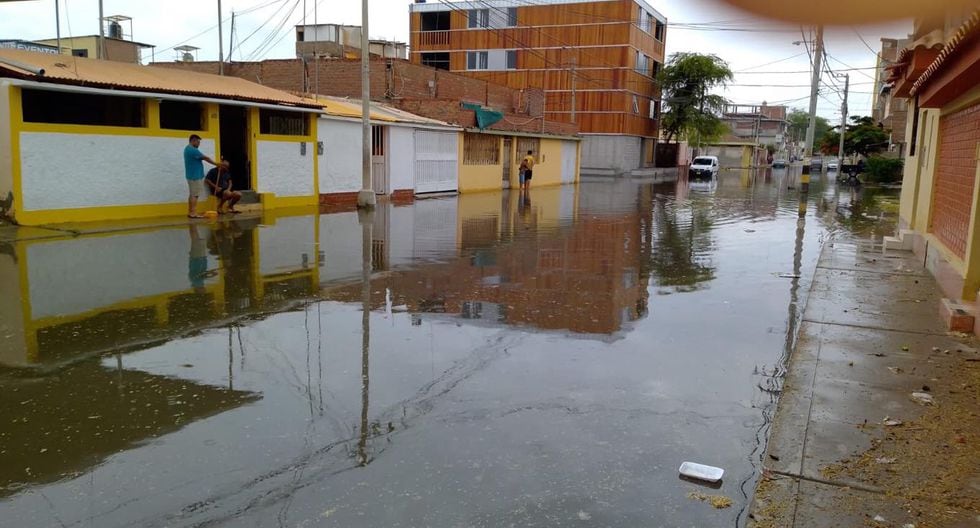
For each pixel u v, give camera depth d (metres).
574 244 13.38
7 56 13.02
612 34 50.69
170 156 14.76
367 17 17.59
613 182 41.09
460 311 7.71
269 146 17.14
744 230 16.44
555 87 52.75
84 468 3.95
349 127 19.69
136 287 8.45
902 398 5.13
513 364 5.87
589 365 5.88
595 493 3.74
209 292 8.31
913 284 9.51
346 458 4.10
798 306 8.23
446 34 55.00
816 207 23.94
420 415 4.74
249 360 5.85
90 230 12.38
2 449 4.17
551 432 4.50
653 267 10.95
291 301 7.98
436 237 13.77
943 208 10.49
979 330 6.68
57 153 12.71
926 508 3.56
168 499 3.62
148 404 4.87
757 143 92.75
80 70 13.50
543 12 52.25
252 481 3.82
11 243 11.01
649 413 4.86
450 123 25.53
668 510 3.57
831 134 49.72
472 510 3.55
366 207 18.17
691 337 6.83
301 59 29.36
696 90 56.00
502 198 25.02
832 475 3.93
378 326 6.99
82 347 6.12
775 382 5.54
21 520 3.41
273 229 13.89
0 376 5.39
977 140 8.38
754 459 4.17
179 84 15.14
